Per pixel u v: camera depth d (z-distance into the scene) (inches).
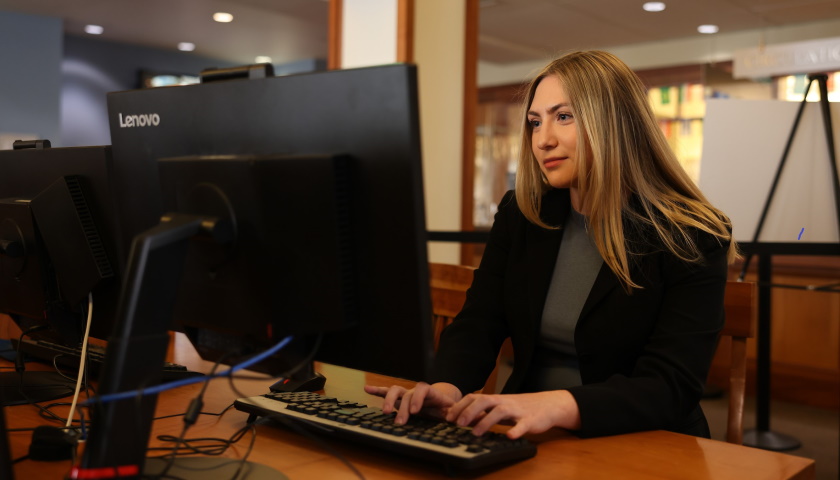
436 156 141.8
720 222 48.4
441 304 63.9
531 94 52.6
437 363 50.4
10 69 280.5
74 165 40.3
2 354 56.1
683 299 46.1
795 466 33.4
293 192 28.8
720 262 47.1
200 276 31.7
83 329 42.8
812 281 157.1
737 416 49.1
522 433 34.7
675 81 272.4
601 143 48.0
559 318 51.4
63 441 32.7
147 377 27.7
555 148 49.9
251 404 38.5
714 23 241.6
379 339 29.7
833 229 104.4
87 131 335.6
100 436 26.8
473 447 31.6
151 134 34.5
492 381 54.7
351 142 28.7
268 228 29.0
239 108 31.3
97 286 39.8
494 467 32.8
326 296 29.4
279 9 274.2
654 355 44.4
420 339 28.6
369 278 29.4
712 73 211.5
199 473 30.4
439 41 140.9
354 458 33.4
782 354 161.5
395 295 28.8
